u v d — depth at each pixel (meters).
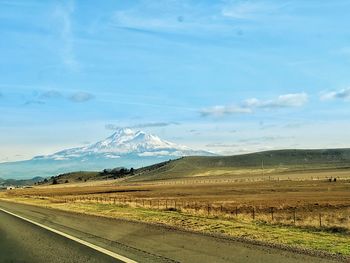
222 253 13.56
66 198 90.19
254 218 31.12
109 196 99.25
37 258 14.05
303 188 106.31
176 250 14.55
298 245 15.80
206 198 75.81
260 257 12.58
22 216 35.41
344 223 27.41
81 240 18.20
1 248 16.78
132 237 18.56
